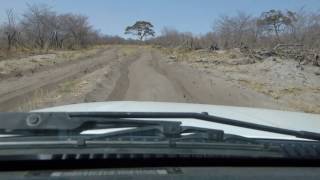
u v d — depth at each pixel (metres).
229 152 2.29
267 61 29.95
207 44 62.41
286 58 31.12
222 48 52.56
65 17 87.88
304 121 3.56
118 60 43.34
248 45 45.81
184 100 15.96
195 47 62.88
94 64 36.41
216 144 2.36
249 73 25.19
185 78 22.88
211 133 2.44
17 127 2.38
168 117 2.55
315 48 34.47
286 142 2.56
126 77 24.41
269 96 16.72
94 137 2.34
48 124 2.41
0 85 20.00
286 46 36.22
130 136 2.39
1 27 60.28
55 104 14.23
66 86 19.52
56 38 81.94
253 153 2.31
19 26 72.62
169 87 19.38
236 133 2.74
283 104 15.00
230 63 32.06
